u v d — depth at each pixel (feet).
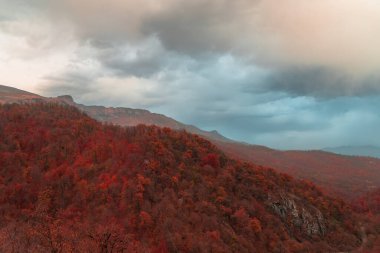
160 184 445.78
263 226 476.13
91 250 186.60
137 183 428.56
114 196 413.18
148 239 357.20
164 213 394.93
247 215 465.06
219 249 371.56
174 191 447.42
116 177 444.14
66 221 360.89
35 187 443.32
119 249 197.88
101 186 426.92
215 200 467.11
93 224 353.51
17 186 436.35
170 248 349.61
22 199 423.23
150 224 374.02
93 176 459.32
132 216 382.42
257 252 419.54
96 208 397.19
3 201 415.85
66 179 453.99
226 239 404.57
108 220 375.04
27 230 206.90
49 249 181.88
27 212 389.39
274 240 456.45
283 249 448.65
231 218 451.94
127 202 401.08
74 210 398.62
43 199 412.98
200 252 356.38
